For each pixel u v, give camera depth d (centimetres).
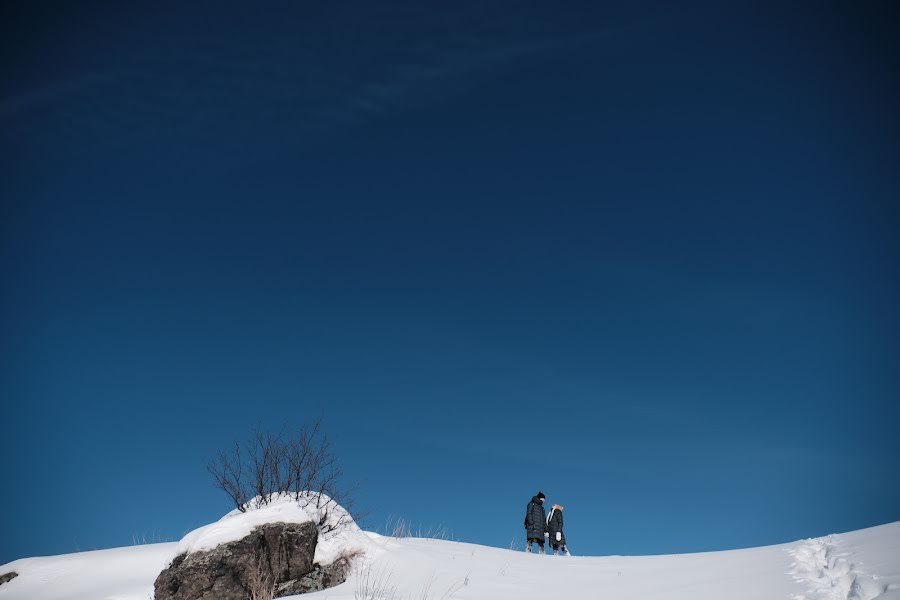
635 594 918
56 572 1395
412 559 1228
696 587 886
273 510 1201
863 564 768
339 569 1183
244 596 1094
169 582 1107
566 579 1092
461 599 994
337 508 1312
